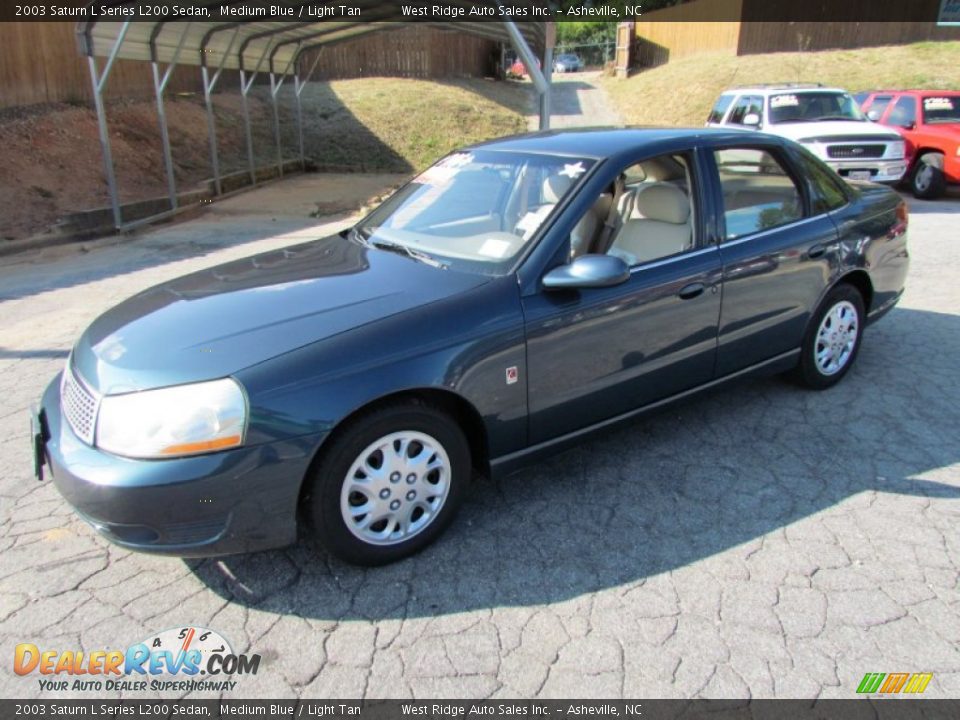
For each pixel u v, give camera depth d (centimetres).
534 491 348
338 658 249
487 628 261
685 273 352
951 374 476
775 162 411
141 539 253
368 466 279
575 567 293
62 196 1199
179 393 250
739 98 1343
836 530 312
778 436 396
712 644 251
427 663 246
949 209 1152
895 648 248
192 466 245
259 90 2259
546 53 1137
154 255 970
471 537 313
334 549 279
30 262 943
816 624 259
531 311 304
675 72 2844
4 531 320
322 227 1173
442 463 297
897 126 1305
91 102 1518
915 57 2409
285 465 255
